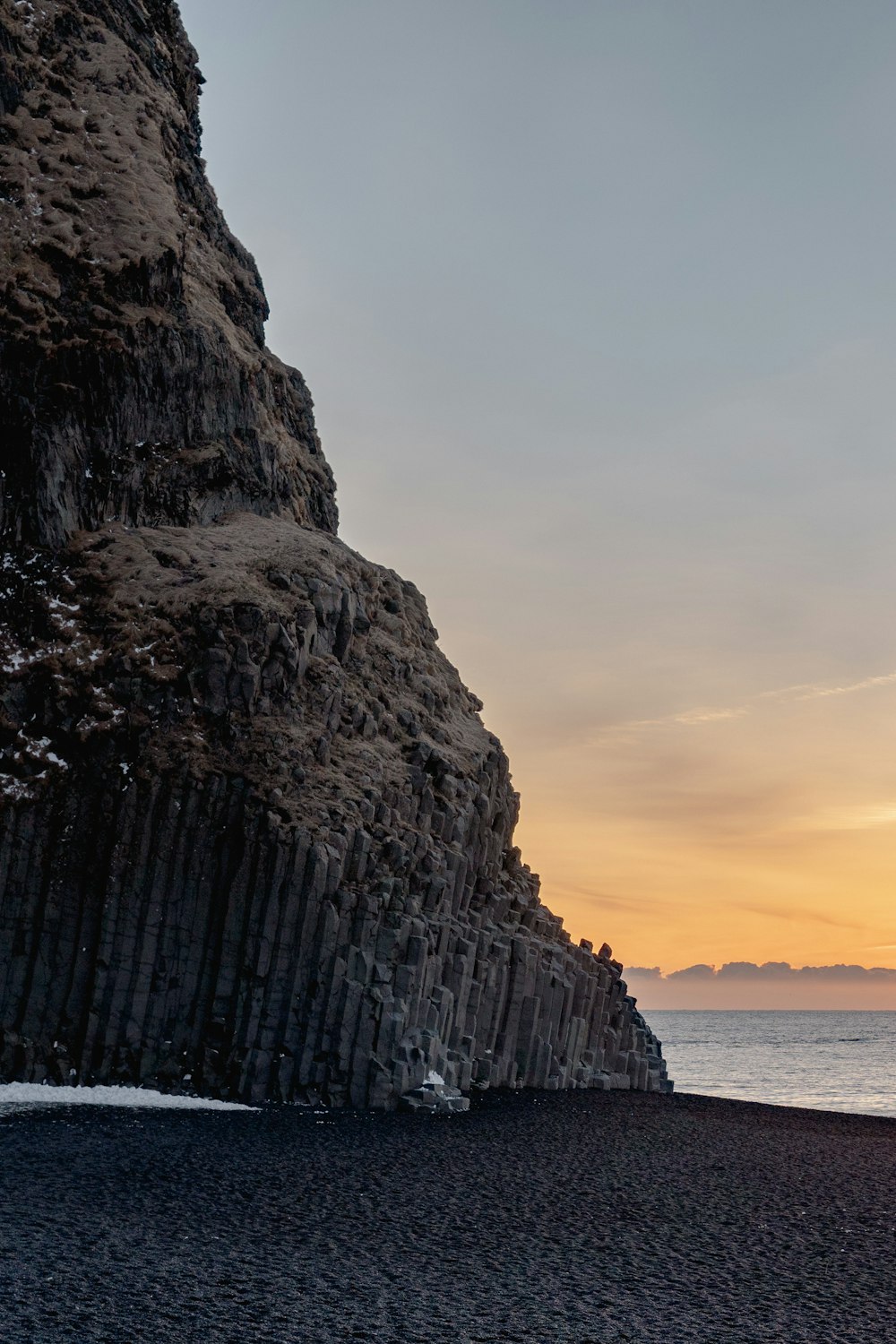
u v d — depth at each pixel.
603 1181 32.88
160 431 55.50
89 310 53.69
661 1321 21.06
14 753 45.09
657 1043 71.56
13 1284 20.47
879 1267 25.39
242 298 68.19
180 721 45.81
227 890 43.75
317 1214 26.73
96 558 50.41
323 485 67.75
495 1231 26.47
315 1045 42.69
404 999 44.03
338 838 44.84
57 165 57.62
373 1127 38.56
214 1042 42.78
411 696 57.72
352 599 54.06
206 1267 22.30
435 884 48.62
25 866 43.69
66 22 63.59
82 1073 42.16
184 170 66.56
